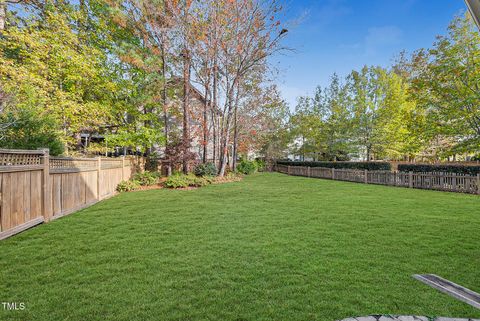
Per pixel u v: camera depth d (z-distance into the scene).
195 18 12.71
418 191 9.82
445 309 2.14
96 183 7.46
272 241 3.92
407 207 6.48
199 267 2.99
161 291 2.44
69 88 10.62
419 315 2.05
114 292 2.42
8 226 4.02
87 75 10.59
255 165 23.45
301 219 5.28
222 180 14.00
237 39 13.16
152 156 14.96
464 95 9.65
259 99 17.08
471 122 9.96
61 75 10.05
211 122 15.84
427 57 10.73
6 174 3.96
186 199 7.90
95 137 15.82
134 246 3.71
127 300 2.29
